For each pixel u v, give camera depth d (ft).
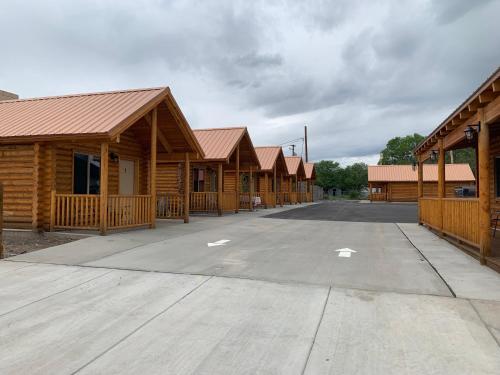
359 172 242.99
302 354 10.80
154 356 10.66
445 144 34.22
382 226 45.06
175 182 61.62
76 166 38.19
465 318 13.52
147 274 19.39
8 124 35.65
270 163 89.76
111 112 35.17
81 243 28.37
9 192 34.94
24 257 23.24
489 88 20.18
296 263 22.39
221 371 9.87
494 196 37.70
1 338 11.78
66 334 12.10
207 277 18.86
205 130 68.90
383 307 14.65
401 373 9.78
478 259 23.61
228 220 51.06
